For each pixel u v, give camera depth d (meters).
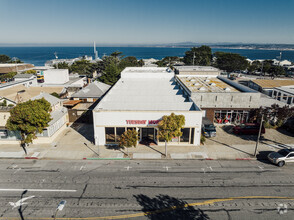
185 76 50.91
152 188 18.50
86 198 17.25
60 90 49.22
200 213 15.57
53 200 17.05
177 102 30.70
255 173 20.95
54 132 29.23
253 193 17.80
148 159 23.81
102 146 26.92
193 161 23.34
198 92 32.69
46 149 26.16
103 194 17.73
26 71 83.62
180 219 15.03
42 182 19.45
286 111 30.84
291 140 28.39
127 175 20.58
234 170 21.48
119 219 15.05
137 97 32.34
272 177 20.23
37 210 15.98
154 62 128.25
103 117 26.22
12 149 26.17
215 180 19.69
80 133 31.30
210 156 24.34
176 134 23.53
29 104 24.00
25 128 23.66
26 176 20.45
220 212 15.66
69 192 18.00
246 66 94.94
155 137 27.55
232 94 32.62
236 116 33.91
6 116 27.56
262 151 25.48
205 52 111.31
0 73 88.06
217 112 33.78
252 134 30.16
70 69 100.19
